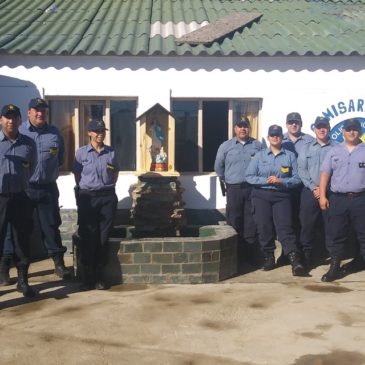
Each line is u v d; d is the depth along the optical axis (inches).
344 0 404.5
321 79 319.6
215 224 319.0
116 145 327.3
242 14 371.2
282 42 328.2
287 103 320.2
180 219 293.7
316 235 301.9
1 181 224.8
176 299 238.1
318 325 207.5
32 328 206.1
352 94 320.5
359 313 219.3
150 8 388.2
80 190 253.6
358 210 259.8
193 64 315.6
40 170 261.0
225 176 295.0
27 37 326.3
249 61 317.1
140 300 237.0
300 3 399.5
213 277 263.7
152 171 302.4
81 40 326.6
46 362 178.7
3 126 224.4
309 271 281.3
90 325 208.7
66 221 314.0
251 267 290.2
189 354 184.4
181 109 327.6
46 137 261.7
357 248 280.5
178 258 261.0
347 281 263.9
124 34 338.3
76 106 322.3
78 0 400.8
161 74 315.6
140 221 292.2
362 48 318.0
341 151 261.0
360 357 181.6
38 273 278.4
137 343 192.7
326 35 341.7
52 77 311.4
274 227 282.7
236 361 179.3
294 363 177.8
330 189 266.8
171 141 302.5
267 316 216.8
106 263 259.4
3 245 237.1
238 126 289.9
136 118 314.7
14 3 393.7
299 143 291.6
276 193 275.9
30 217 236.8
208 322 211.2
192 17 372.8
